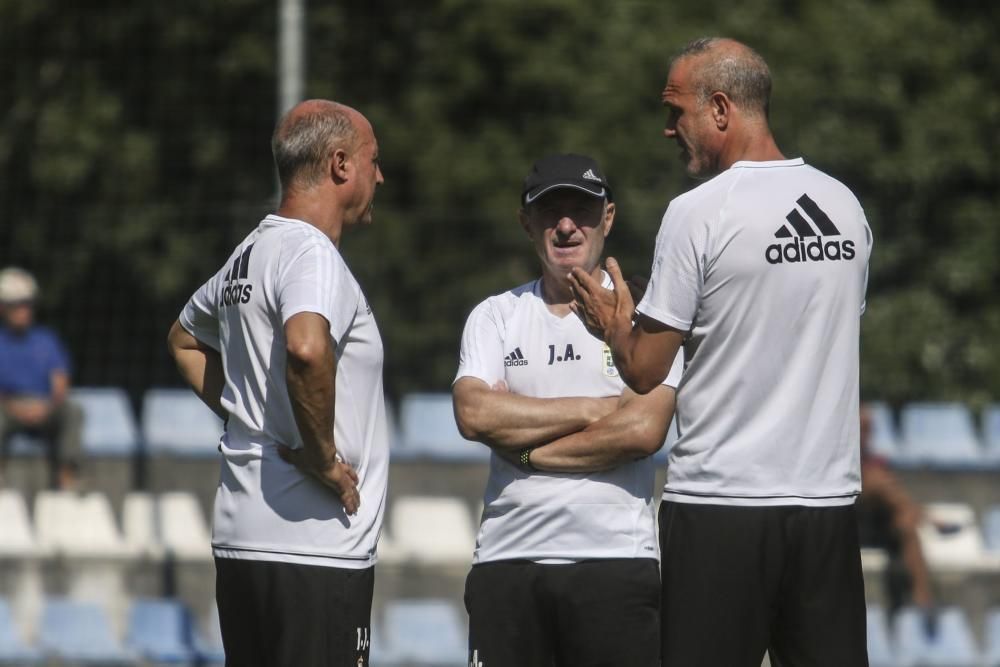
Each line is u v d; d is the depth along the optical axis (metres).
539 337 15.52
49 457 34.78
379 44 49.03
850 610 13.73
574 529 15.00
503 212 44.34
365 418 14.34
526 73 48.09
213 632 31.42
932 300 45.00
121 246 38.16
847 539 13.71
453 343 37.69
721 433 13.69
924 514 33.09
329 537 13.95
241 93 50.78
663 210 35.72
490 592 15.27
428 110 48.59
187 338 15.27
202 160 50.28
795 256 13.47
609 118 47.78
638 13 49.22
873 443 38.16
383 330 37.50
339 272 13.86
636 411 14.85
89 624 30.42
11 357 34.62
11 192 51.66
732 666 13.70
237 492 14.18
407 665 29.42
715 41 14.26
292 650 13.82
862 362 43.53
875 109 48.97
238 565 14.08
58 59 52.06
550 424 14.98
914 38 50.31
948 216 48.06
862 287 13.90
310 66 48.16
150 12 51.09
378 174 14.89
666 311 13.70
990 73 52.06
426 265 37.62
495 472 15.59
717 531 13.65
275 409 13.99
